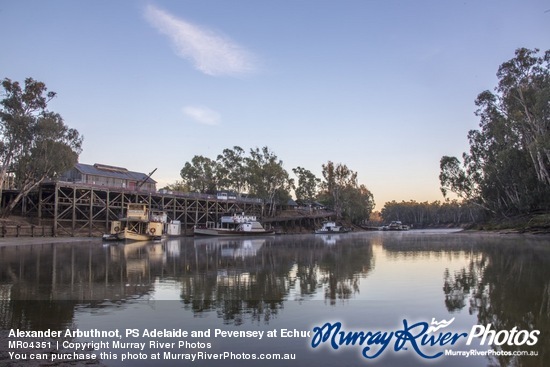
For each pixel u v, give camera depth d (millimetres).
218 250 39906
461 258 29109
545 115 62906
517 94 69562
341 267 24391
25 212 64188
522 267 23375
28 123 59000
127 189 72750
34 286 17703
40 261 28250
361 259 29391
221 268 24141
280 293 15844
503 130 74875
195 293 15883
